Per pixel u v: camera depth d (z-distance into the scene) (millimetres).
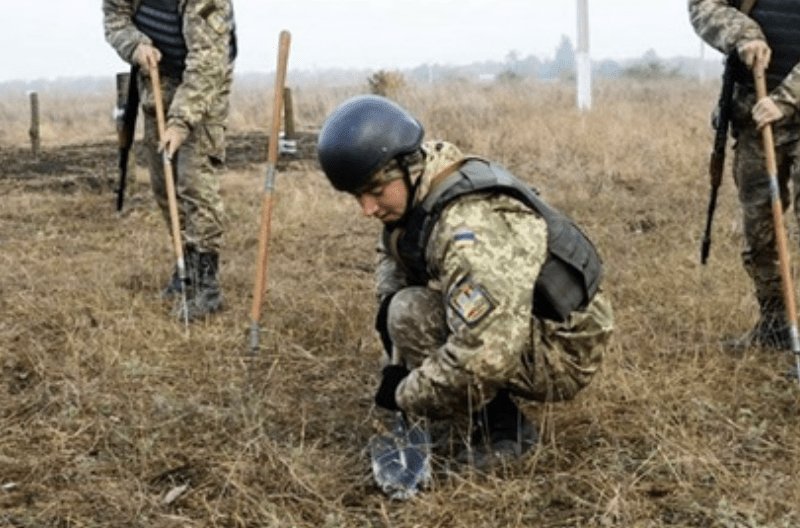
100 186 10969
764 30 4586
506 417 3771
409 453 3639
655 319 5465
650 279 6176
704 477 3625
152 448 3945
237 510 3467
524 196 3350
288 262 7137
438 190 3309
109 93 47812
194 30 5484
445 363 3275
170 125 5441
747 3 4621
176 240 5500
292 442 3963
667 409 4184
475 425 3771
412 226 3357
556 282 3422
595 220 8516
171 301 5930
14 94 53688
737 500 3465
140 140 14727
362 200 3398
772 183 4293
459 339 3238
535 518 3408
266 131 18750
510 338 3213
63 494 3629
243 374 4754
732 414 4184
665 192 9875
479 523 3373
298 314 5691
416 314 3500
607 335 3674
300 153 14211
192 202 5684
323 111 23688
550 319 3525
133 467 3812
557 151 12961
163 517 3436
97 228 8484
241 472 3703
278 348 5094
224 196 9961
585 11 20422
